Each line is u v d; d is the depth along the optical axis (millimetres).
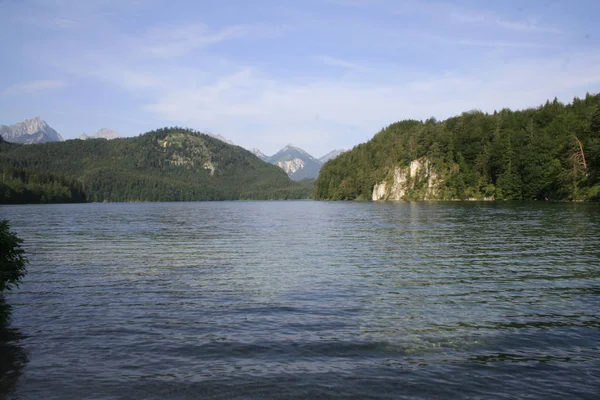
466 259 26031
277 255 29078
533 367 10242
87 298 17141
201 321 13922
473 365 10367
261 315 14531
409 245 33156
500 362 10539
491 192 151875
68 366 10453
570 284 18906
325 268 23578
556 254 27188
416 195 182875
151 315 14680
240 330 12992
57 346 11773
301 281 20109
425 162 185250
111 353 11242
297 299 16656
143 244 36719
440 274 21500
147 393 9070
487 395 8883
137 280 20750
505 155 146625
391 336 12367
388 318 14094
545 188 127562
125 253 30953
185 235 44938
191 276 21688
